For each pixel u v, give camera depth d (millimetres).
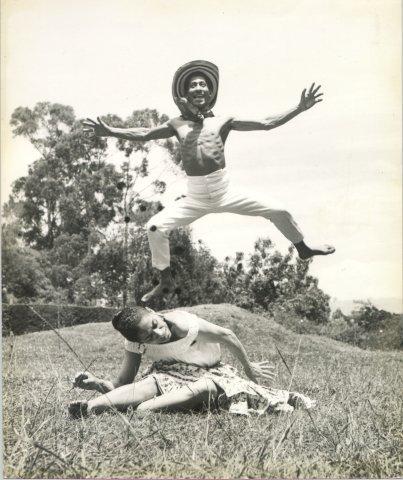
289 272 10000
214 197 4996
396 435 4195
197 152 4969
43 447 3637
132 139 5062
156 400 4227
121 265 12188
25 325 11508
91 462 3654
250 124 5094
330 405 4586
